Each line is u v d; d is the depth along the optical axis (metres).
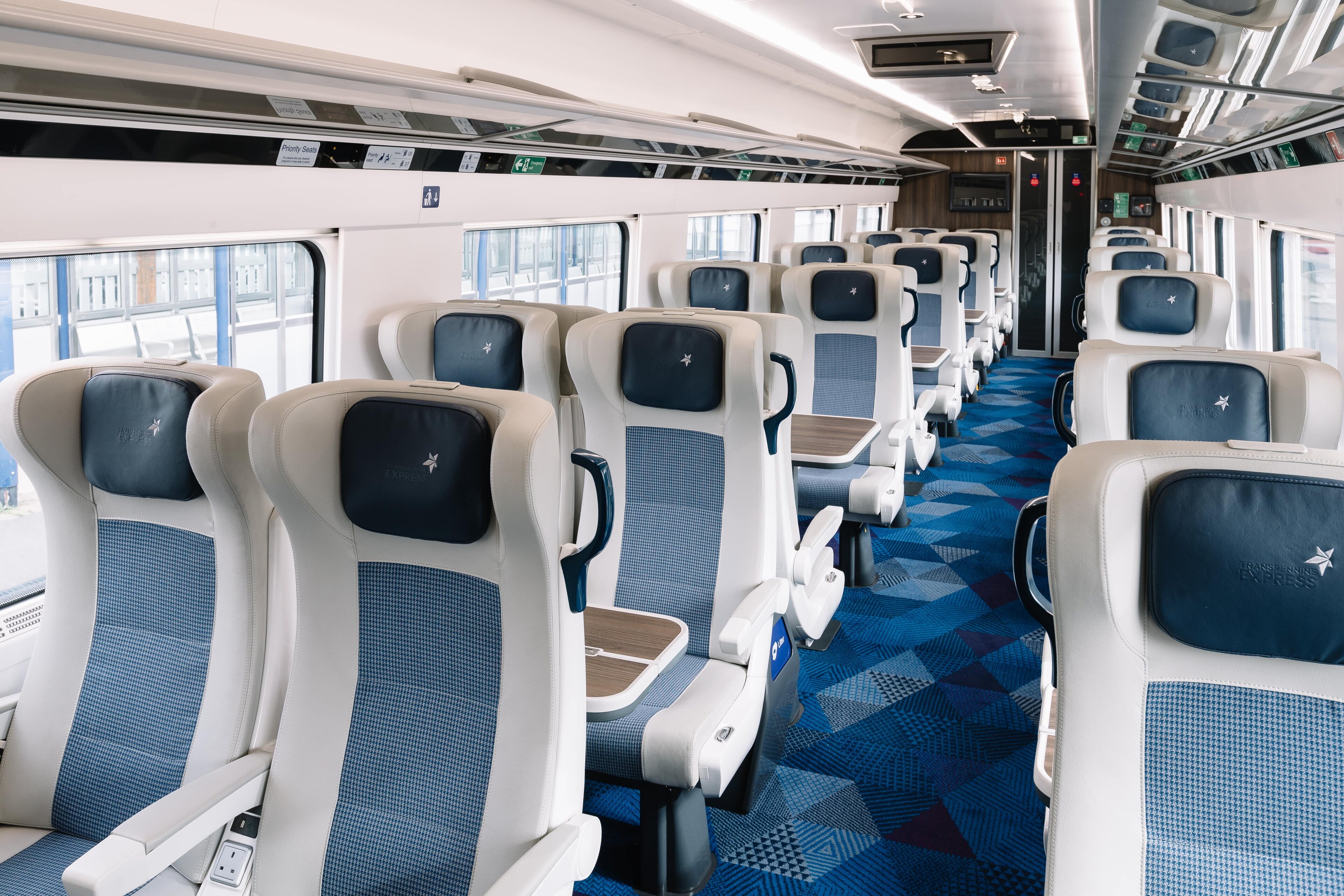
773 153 6.85
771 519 2.74
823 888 2.51
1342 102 3.23
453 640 1.66
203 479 1.78
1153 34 2.85
